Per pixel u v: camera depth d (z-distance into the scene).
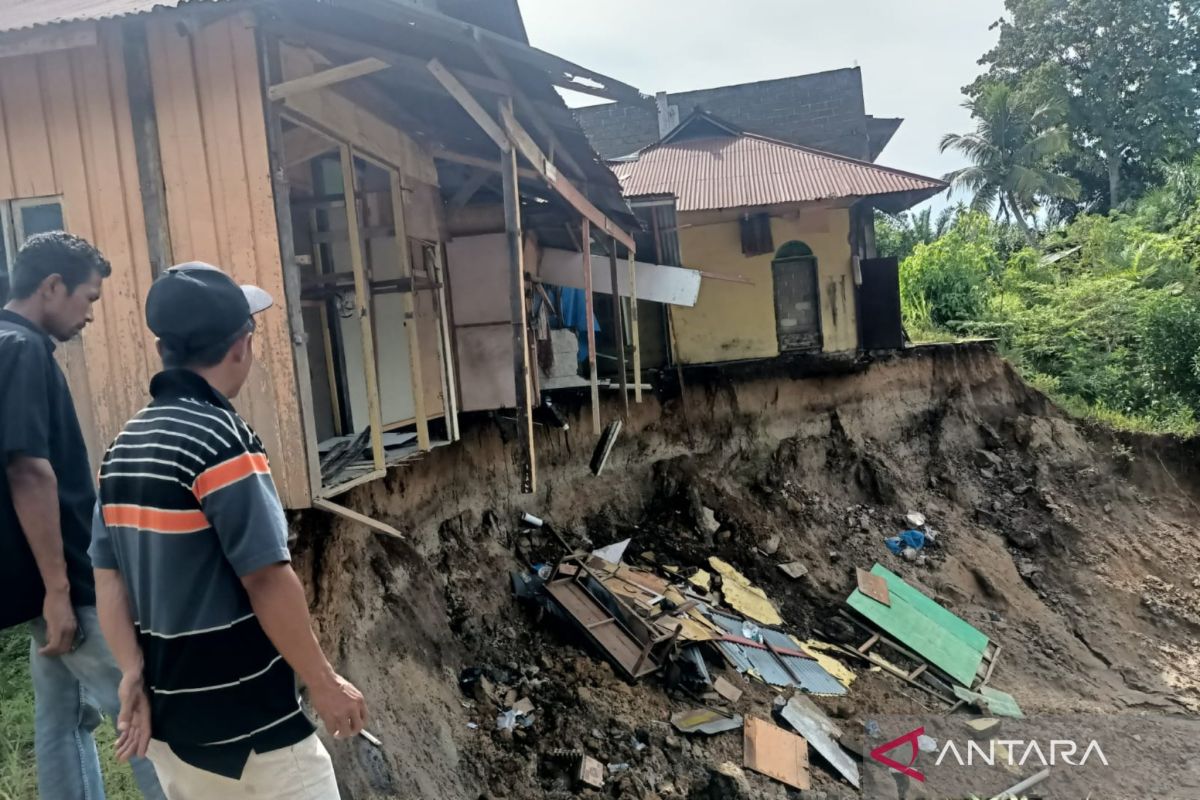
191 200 4.71
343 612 6.30
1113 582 14.13
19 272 2.94
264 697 2.13
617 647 8.84
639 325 14.13
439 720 6.80
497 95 5.14
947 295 20.44
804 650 10.77
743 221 13.66
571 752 7.27
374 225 6.70
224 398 2.24
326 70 4.86
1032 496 15.37
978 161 30.88
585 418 11.84
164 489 2.03
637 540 11.76
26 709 4.36
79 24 4.54
